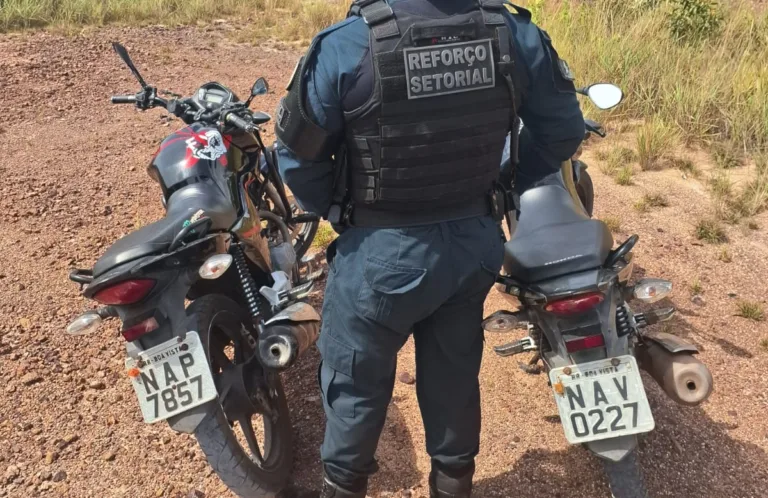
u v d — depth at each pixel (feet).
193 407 7.30
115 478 9.01
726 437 9.36
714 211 15.33
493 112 6.23
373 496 8.68
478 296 6.92
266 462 8.36
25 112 22.25
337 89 5.96
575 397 7.31
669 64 22.00
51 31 32.37
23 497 8.73
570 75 6.66
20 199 16.37
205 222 7.69
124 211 15.99
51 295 12.80
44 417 10.00
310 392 10.44
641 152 17.76
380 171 6.13
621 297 7.86
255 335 8.90
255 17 37.11
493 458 9.16
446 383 7.23
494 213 6.77
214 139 9.13
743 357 10.89
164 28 34.42
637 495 7.18
